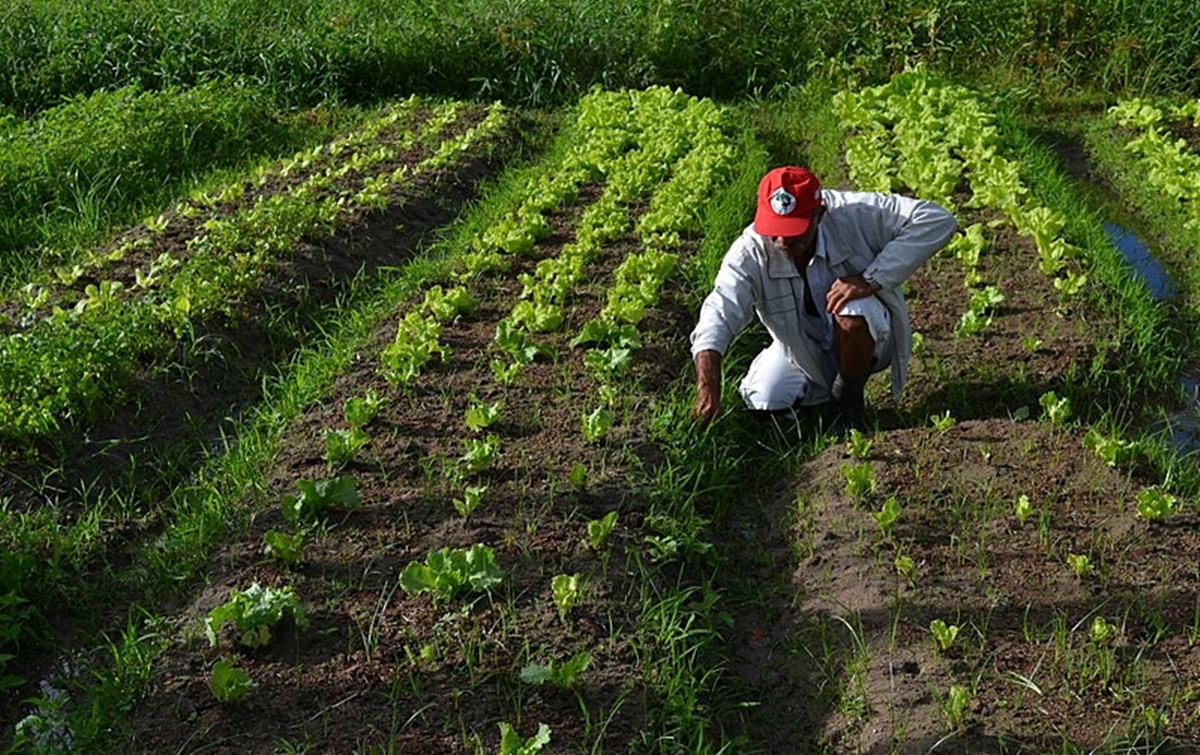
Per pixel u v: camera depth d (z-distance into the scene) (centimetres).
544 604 523
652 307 798
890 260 633
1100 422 669
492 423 660
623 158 1088
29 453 625
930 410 712
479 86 1400
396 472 623
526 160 1195
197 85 1328
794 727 489
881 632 514
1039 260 877
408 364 712
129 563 588
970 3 1372
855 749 464
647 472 627
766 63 1380
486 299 832
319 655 496
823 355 680
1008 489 600
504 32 1383
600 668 491
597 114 1227
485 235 923
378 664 489
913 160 1042
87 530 588
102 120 1152
